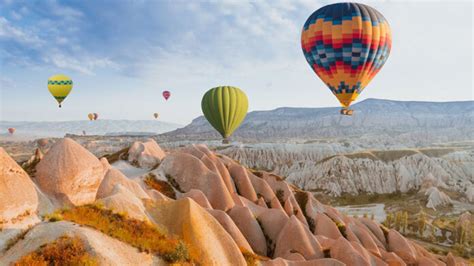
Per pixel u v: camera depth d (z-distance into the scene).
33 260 13.32
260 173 52.59
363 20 49.97
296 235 31.83
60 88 74.19
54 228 15.04
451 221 102.00
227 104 61.62
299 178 154.25
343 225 42.22
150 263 16.09
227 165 49.38
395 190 141.12
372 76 53.88
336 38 50.44
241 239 28.50
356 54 50.69
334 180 145.75
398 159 154.00
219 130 63.94
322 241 33.97
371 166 149.38
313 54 53.91
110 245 15.41
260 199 44.78
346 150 190.62
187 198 22.22
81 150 22.25
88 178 21.92
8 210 15.13
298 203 50.22
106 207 18.72
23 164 23.80
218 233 22.16
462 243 83.62
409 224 98.56
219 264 20.16
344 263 28.73
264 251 33.19
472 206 118.31
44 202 18.33
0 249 14.12
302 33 55.50
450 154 162.50
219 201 38.00
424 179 139.62
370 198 136.50
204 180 39.34
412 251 45.41
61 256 13.70
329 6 52.22
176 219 21.36
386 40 51.94
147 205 21.77
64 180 20.67
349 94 54.19
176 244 17.86
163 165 41.75
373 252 38.00
